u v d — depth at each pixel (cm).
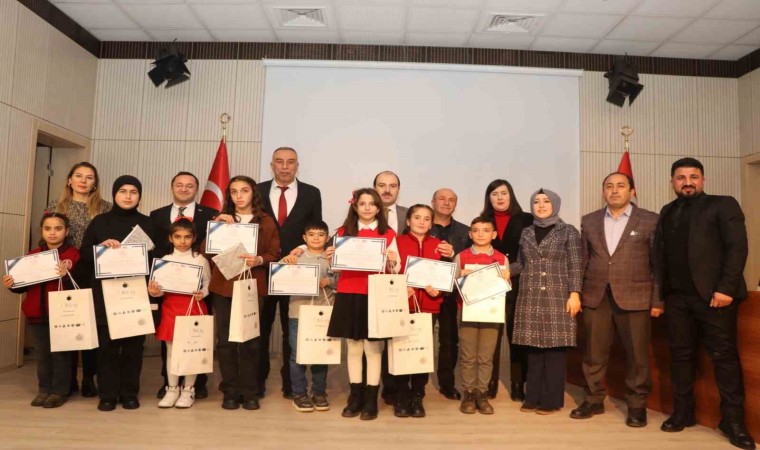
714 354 286
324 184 540
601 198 542
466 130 543
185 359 298
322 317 305
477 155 542
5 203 418
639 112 552
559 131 546
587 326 329
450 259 339
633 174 548
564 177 543
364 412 304
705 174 551
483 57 548
